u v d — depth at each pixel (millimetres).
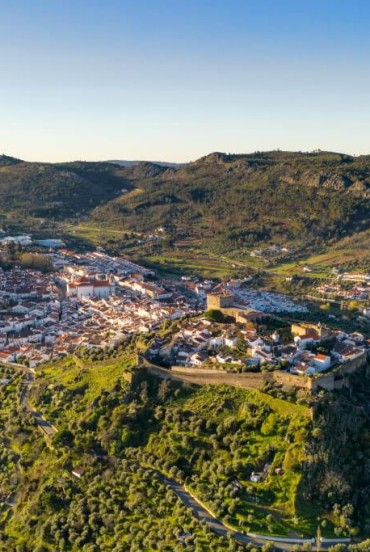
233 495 159875
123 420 195125
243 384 194125
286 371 193625
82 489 175750
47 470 186000
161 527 155250
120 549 150750
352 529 152625
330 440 171250
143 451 183375
